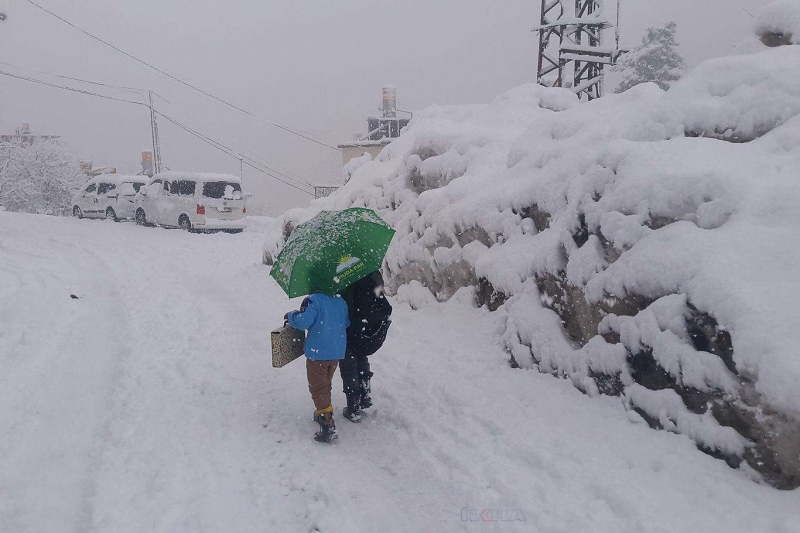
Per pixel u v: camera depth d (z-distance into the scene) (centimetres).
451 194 662
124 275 1047
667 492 292
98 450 405
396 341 591
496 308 551
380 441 414
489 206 588
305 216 1063
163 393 508
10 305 738
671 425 336
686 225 364
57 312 749
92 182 2214
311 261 410
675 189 374
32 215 2242
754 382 295
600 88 1652
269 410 475
